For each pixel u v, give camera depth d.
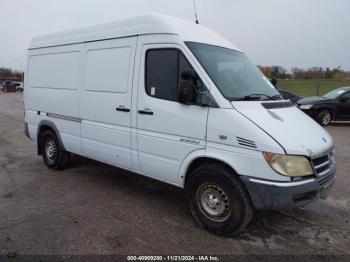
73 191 5.43
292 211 4.72
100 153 5.42
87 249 3.62
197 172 4.06
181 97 3.96
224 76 4.16
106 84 5.13
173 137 4.26
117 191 5.47
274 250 3.69
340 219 4.49
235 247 3.73
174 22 4.41
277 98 4.49
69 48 5.86
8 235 3.90
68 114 5.95
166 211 4.68
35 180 5.97
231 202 3.79
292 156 3.47
